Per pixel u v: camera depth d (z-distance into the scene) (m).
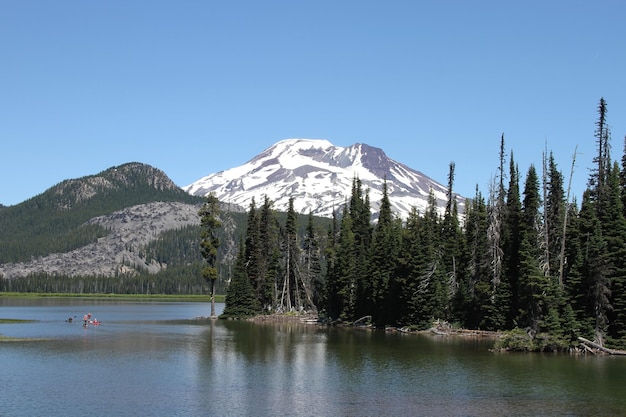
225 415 39.66
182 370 55.88
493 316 89.88
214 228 131.88
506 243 93.81
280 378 52.50
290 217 137.75
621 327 71.81
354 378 52.75
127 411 40.31
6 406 41.28
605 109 89.94
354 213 143.00
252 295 129.62
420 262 99.38
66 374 53.03
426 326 96.81
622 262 72.94
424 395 46.12
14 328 96.56
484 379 52.56
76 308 179.25
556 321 71.06
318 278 144.00
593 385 50.16
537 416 40.16
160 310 175.50
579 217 82.94
